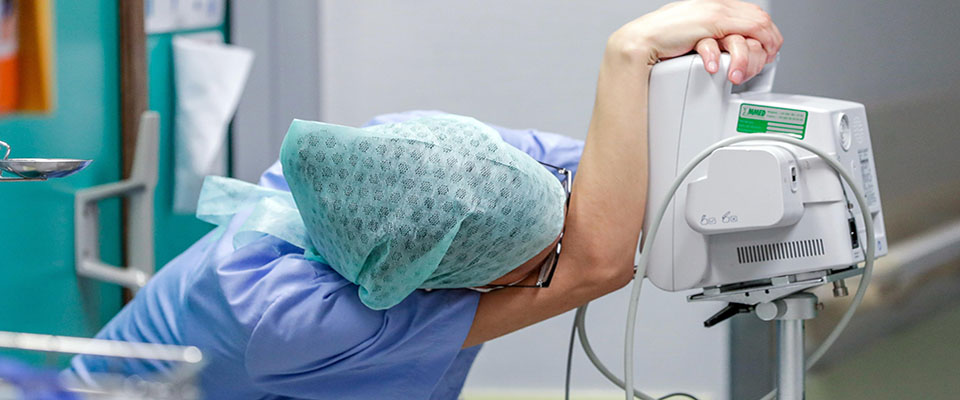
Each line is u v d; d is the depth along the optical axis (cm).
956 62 293
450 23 401
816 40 313
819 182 172
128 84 297
